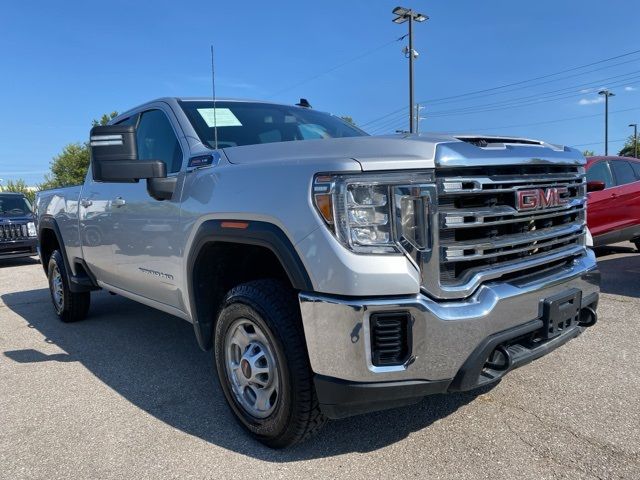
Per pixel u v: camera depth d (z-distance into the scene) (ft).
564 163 9.69
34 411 11.12
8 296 25.66
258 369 8.91
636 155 158.30
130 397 11.72
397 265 7.33
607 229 26.50
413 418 10.01
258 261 10.18
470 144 8.15
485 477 8.04
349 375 7.45
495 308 7.92
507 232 8.68
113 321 18.84
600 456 8.50
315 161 7.88
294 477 8.25
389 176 7.48
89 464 8.89
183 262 10.54
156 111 13.17
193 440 9.59
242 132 12.00
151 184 10.90
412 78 79.15
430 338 7.45
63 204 17.62
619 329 14.93
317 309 7.59
